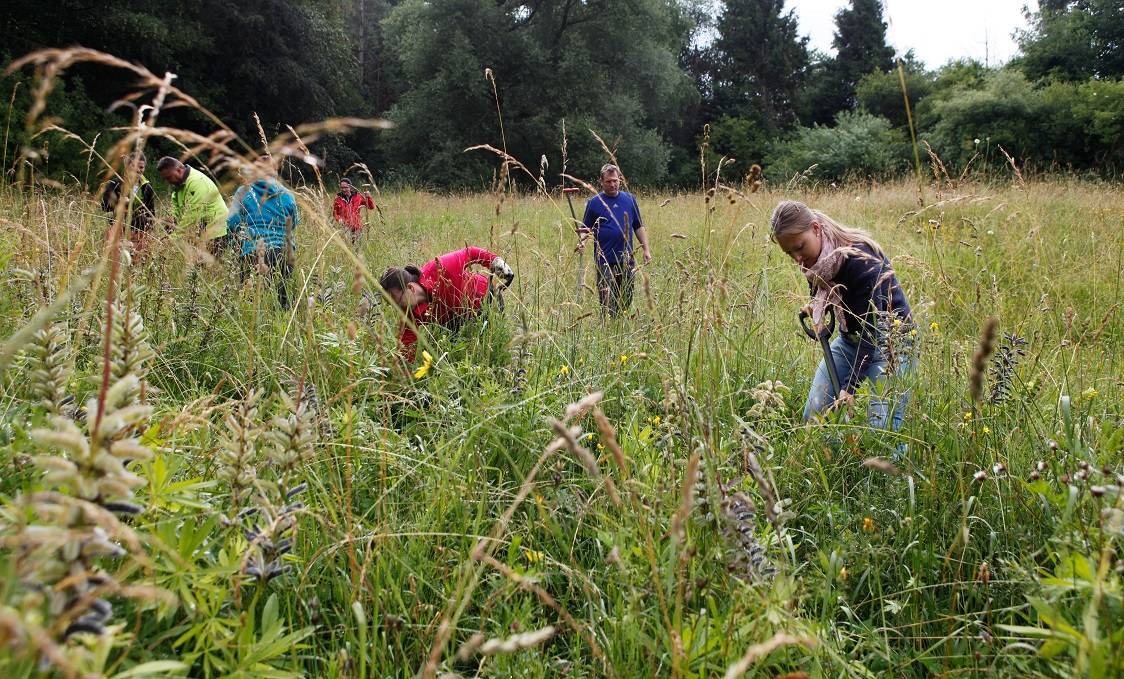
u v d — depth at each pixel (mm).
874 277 3719
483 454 2846
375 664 1880
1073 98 25172
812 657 1857
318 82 31703
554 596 2314
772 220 3896
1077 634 1477
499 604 2131
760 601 1831
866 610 2379
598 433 2979
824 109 57781
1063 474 2473
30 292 3236
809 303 3744
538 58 33438
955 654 2088
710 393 2633
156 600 1403
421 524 2352
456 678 1442
